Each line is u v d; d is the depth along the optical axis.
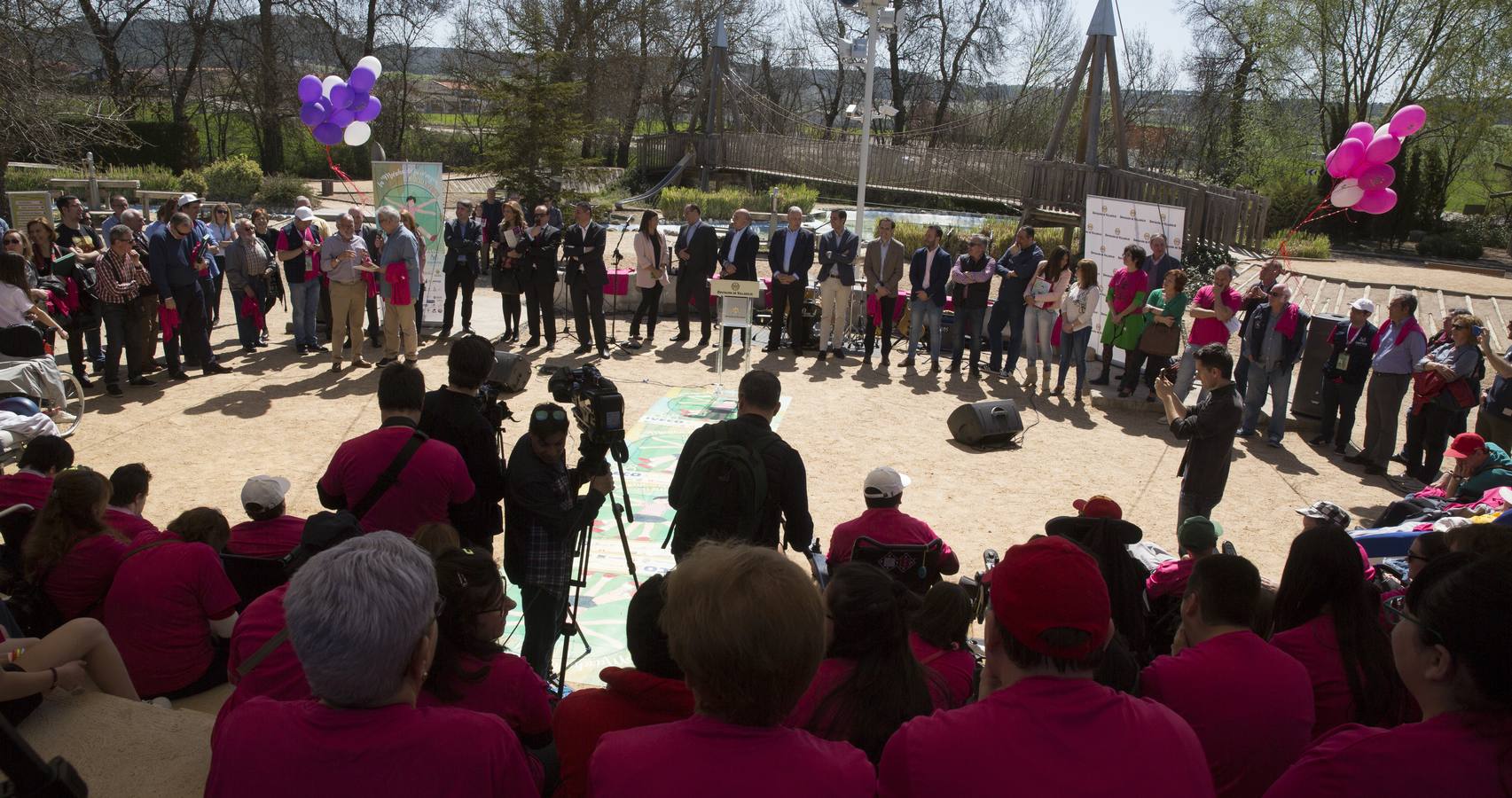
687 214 12.78
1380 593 3.78
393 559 1.75
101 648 2.93
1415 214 33.44
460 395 4.47
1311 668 2.96
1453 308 17.52
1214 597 2.72
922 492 8.09
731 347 13.04
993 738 1.75
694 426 9.44
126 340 9.88
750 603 1.65
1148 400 10.84
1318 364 10.39
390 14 41.09
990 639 2.00
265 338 12.27
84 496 3.63
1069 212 19.69
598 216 28.17
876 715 2.42
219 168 30.09
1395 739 1.77
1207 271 17.55
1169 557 5.32
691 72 49.84
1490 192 37.16
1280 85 36.00
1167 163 44.25
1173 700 2.56
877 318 12.30
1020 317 11.61
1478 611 1.68
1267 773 2.49
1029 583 1.79
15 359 8.05
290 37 39.00
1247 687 2.51
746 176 38.09
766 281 14.58
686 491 4.11
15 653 2.72
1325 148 36.56
